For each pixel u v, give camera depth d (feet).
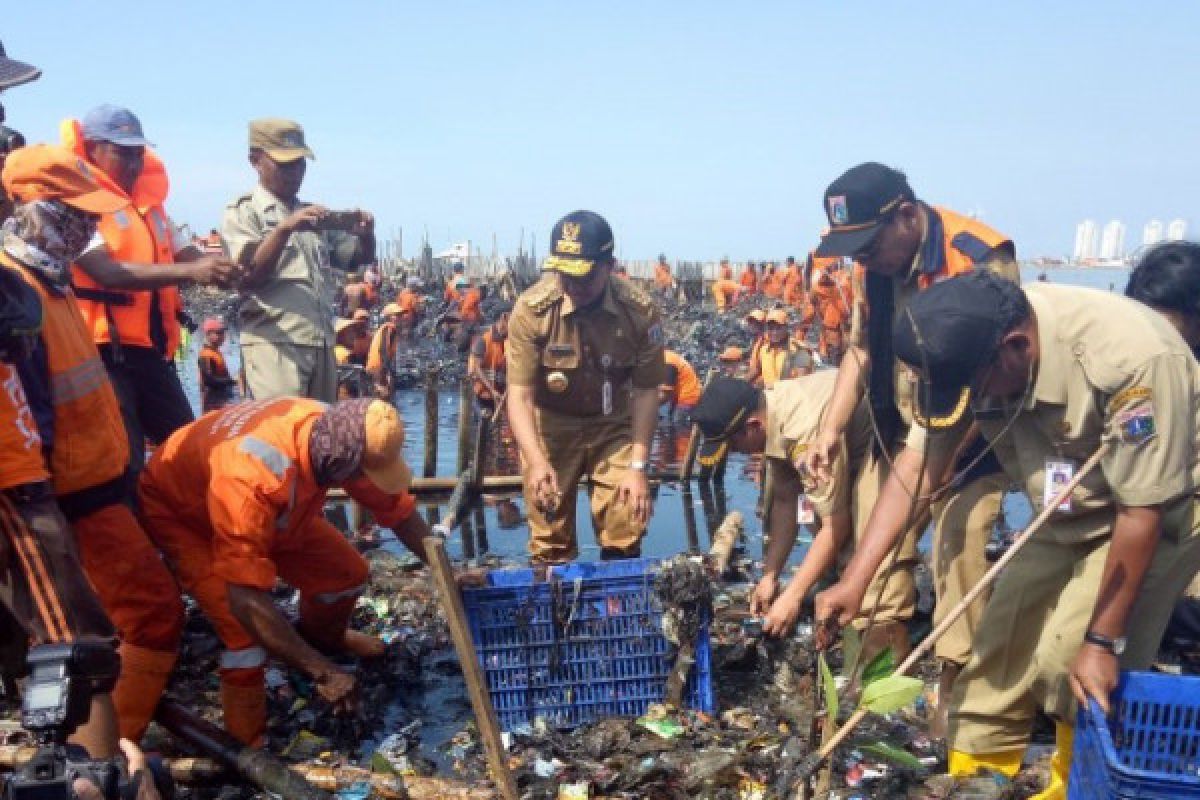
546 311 17.62
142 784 9.04
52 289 11.51
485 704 11.98
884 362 15.44
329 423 13.08
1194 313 14.03
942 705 14.84
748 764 13.50
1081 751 10.21
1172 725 10.36
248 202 20.72
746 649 17.38
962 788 12.23
